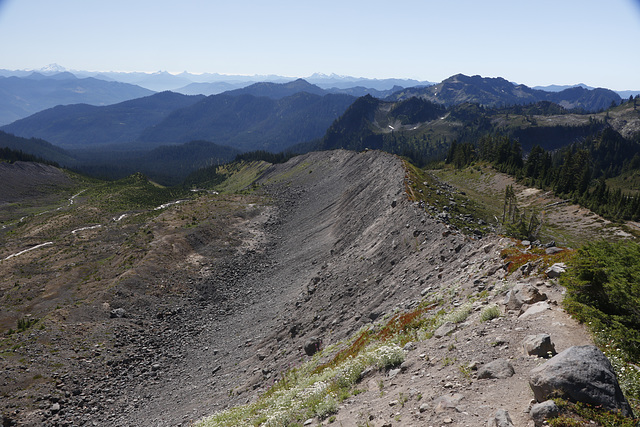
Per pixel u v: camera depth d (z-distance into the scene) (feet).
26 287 245.65
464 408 29.96
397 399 36.94
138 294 193.06
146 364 139.03
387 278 115.65
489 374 33.45
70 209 617.21
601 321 35.68
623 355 31.60
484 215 189.37
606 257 37.93
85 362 132.05
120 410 111.75
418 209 153.48
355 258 151.84
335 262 166.30
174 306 189.57
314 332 111.04
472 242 95.50
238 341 143.43
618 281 35.45
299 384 65.10
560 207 341.82
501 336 40.16
